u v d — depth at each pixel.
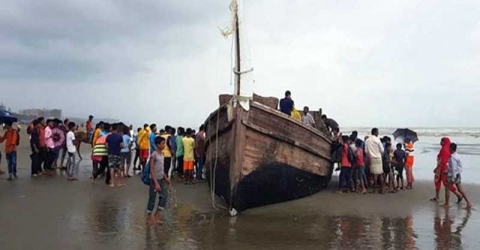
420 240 9.66
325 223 11.23
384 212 12.70
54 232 9.66
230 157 12.04
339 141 16.50
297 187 14.14
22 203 12.65
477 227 10.96
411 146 17.03
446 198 13.70
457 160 13.55
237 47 11.98
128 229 10.09
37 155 18.52
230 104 12.06
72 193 14.41
